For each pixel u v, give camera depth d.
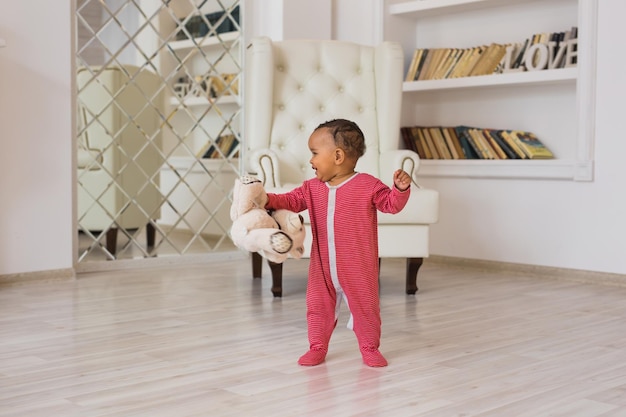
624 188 3.93
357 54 4.07
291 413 1.81
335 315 2.34
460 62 4.70
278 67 4.01
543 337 2.67
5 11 3.65
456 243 4.65
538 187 4.27
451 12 4.88
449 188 4.67
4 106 3.67
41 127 3.79
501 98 4.69
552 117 4.47
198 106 4.65
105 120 4.26
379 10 4.92
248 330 2.75
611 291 3.73
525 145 4.36
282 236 2.07
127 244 4.38
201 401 1.91
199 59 4.64
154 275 4.09
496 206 4.46
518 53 4.44
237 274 4.14
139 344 2.52
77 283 3.81
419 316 3.03
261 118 3.86
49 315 2.99
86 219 4.22
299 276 4.05
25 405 1.87
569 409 1.86
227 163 4.80
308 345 2.52
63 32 3.85
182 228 4.61
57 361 2.30
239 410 1.83
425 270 4.44
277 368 2.23
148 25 4.42
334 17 5.13
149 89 4.44
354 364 2.28
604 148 4.00
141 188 4.43
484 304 3.31
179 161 4.58
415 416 1.79
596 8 3.98
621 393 2.00
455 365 2.28
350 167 2.29
